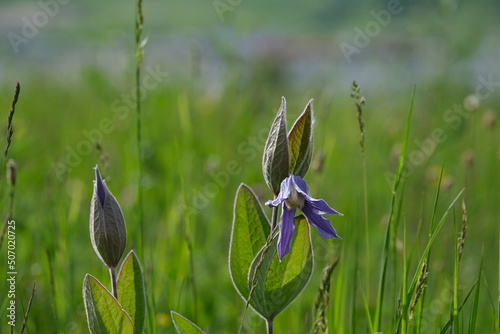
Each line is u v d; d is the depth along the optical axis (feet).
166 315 21.12
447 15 39.32
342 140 36.35
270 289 14.76
